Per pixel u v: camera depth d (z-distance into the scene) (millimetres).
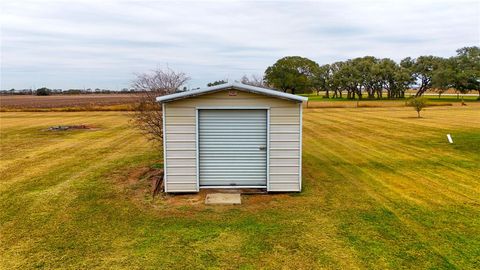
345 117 31125
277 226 7023
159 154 14445
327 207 8109
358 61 88250
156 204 8398
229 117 9117
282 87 89438
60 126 24766
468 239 6359
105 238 6555
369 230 6793
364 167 12039
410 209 7926
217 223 7207
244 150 9258
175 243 6312
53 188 9727
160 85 12711
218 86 8805
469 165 12211
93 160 13414
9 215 7738
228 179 9375
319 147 16031
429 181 10250
